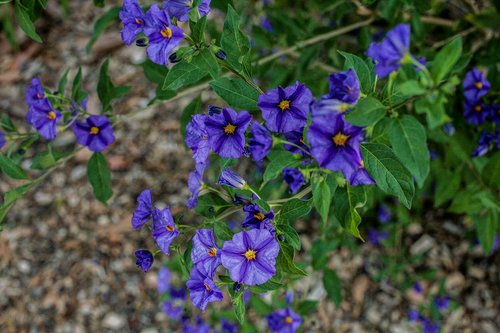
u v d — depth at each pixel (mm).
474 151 565
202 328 659
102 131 489
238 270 361
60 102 496
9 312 792
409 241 766
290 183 408
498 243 725
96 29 597
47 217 849
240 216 768
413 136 339
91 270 802
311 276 749
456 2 676
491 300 719
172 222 393
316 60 683
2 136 524
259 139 365
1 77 974
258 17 841
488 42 611
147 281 788
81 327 769
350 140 337
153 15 373
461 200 587
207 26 572
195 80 385
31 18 455
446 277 721
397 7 542
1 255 827
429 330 700
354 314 735
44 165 494
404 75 336
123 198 849
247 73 395
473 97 539
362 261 763
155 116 904
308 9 729
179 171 859
